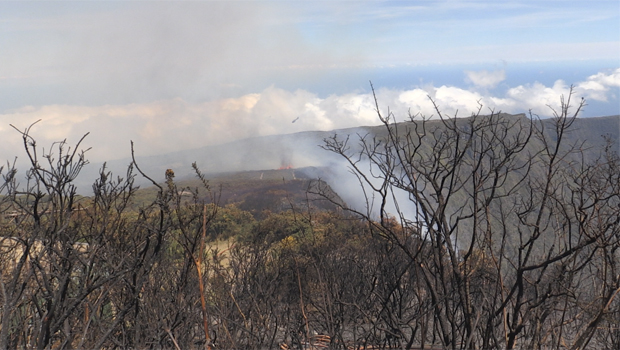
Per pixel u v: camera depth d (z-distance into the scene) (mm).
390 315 3990
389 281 4449
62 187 3158
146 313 3877
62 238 3236
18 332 3355
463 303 3678
